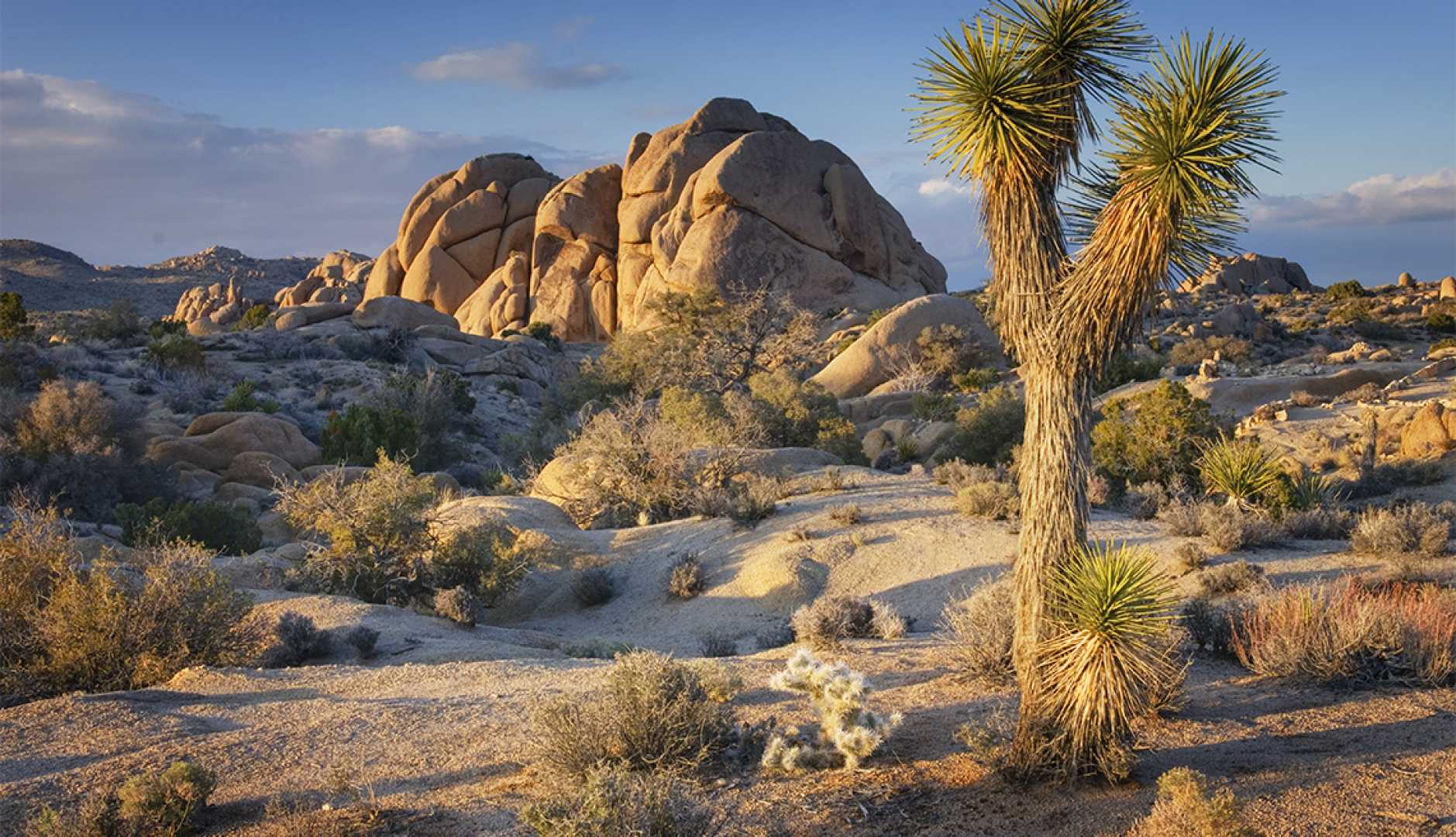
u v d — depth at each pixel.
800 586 18.33
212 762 8.17
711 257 94.19
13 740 8.92
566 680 10.90
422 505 21.00
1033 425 6.44
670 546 22.02
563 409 57.44
